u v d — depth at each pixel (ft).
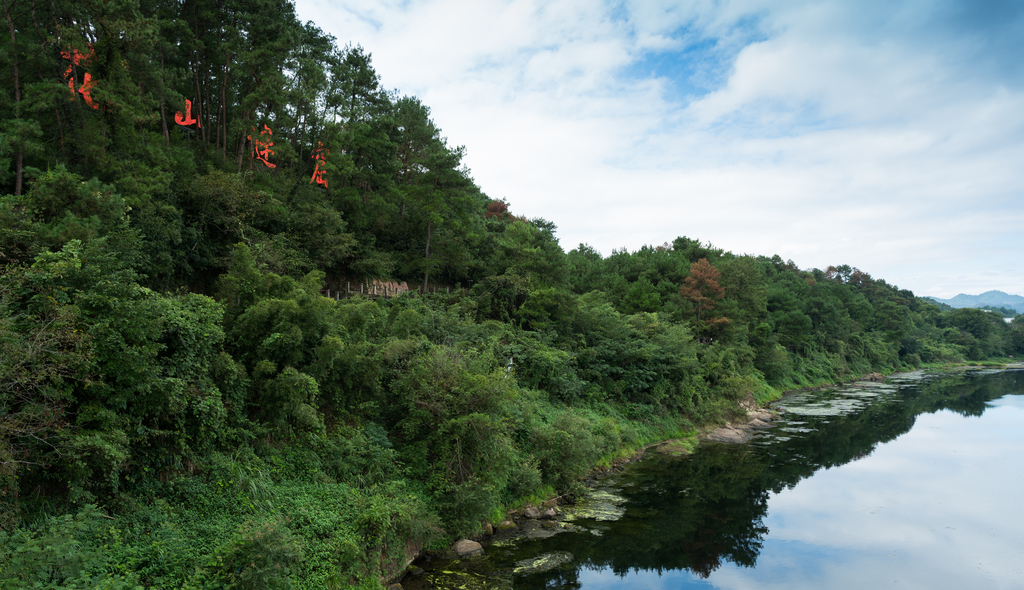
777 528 78.48
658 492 90.74
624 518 77.66
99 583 29.60
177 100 106.52
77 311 34.42
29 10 76.84
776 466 111.24
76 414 36.63
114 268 43.19
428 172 142.82
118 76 79.87
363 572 47.03
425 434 69.31
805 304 297.33
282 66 127.03
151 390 40.27
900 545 73.15
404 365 73.77
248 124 116.26
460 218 149.48
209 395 46.80
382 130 153.89
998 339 457.68
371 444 63.41
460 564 58.49
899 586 61.82
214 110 145.38
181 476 44.32
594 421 108.78
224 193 89.56
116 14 78.48
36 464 32.50
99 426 36.94
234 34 116.26
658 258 231.71
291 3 133.39
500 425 67.56
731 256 281.54
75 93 74.08
